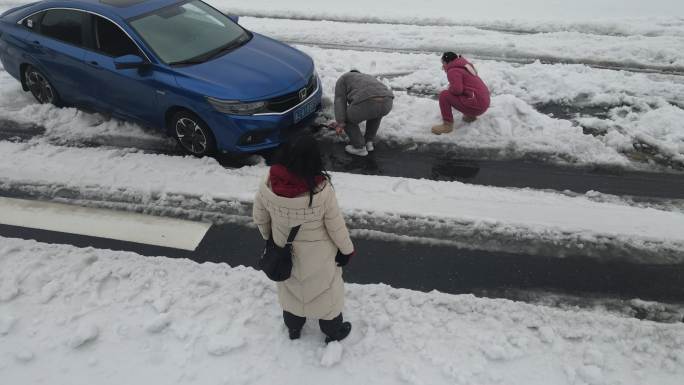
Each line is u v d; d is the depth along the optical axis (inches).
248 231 184.1
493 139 234.8
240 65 221.0
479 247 174.7
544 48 324.2
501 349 134.0
